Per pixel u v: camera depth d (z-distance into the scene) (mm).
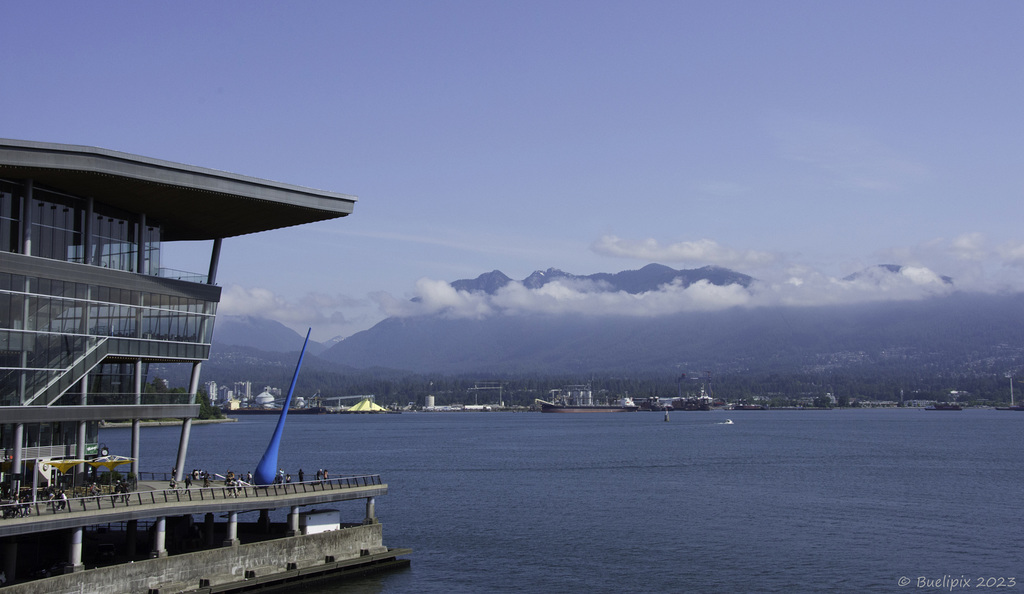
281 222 83750
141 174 67312
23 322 65125
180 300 79438
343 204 79500
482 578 77688
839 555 88188
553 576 79000
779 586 76188
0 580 56062
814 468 182625
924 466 186625
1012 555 88062
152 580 59312
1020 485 148250
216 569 63594
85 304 70125
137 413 76000
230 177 72062
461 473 174875
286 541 69000
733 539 96938
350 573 73938
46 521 55938
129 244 78250
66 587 54344
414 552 88062
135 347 74688
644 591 74125
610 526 106062
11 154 61719
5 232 66062
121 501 62781
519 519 111438
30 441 71375
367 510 78188
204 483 77688
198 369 82875
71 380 69125
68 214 71562
